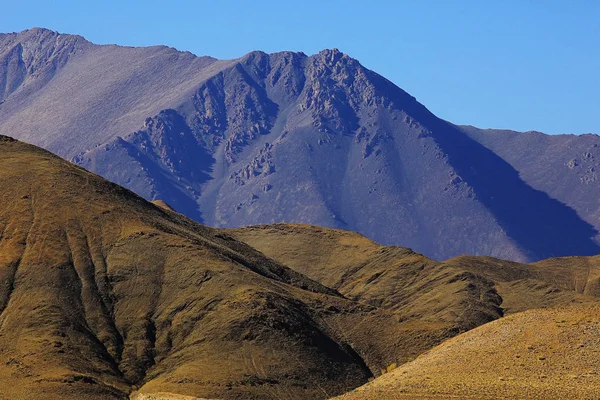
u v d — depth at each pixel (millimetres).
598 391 139750
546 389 142375
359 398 150500
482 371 154000
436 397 145375
